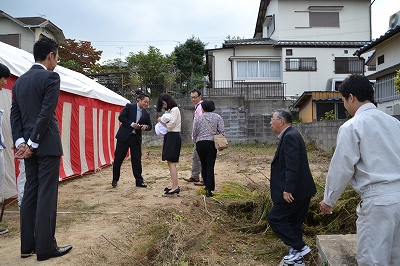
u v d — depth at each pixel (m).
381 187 2.07
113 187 6.28
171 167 5.50
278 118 3.21
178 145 5.44
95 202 5.03
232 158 11.57
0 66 3.59
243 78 21.45
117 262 3.00
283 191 3.10
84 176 7.79
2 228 3.70
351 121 2.21
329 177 2.26
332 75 20.92
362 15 21.97
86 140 8.02
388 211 2.03
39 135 2.78
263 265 3.45
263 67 21.55
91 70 22.09
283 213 3.16
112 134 10.17
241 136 17.28
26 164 3.00
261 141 17.34
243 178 7.43
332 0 21.92
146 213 4.38
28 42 20.14
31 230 2.99
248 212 4.84
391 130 2.16
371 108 2.24
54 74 2.94
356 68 20.89
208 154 5.28
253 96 19.50
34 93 2.90
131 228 3.84
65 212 4.42
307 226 4.25
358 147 2.14
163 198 5.25
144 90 17.94
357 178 2.22
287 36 22.03
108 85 18.25
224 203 4.95
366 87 2.25
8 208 4.83
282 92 19.52
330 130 11.96
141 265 3.03
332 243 3.26
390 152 2.10
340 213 4.23
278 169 3.21
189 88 20.02
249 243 3.97
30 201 2.99
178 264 3.12
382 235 2.05
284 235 3.10
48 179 2.94
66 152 7.07
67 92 6.97
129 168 9.25
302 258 3.09
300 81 20.92
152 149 15.37
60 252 3.02
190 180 6.78
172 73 20.80
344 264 2.80
